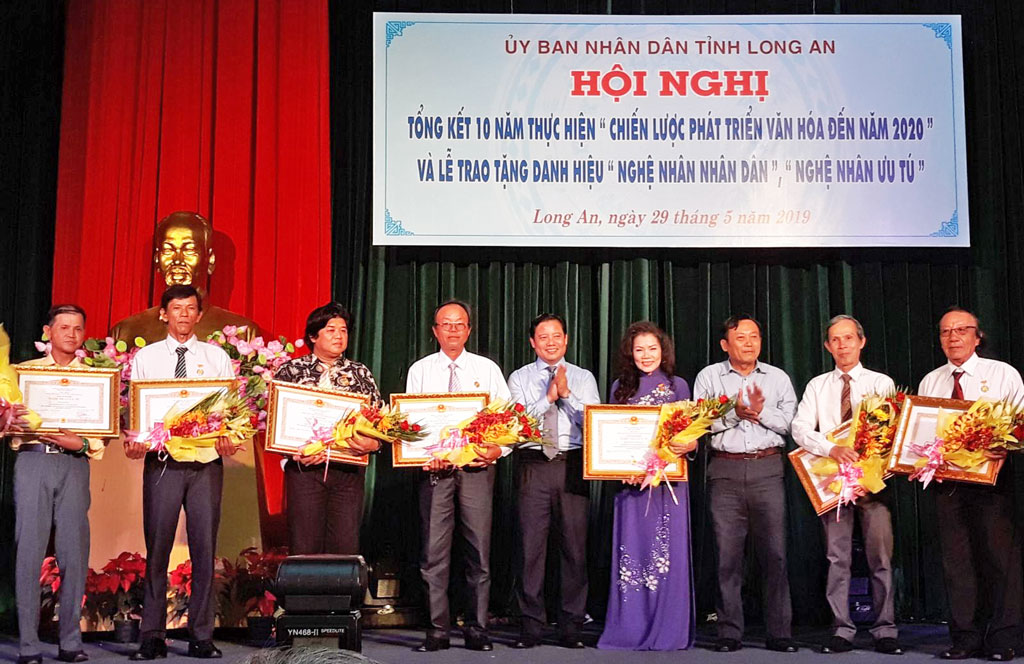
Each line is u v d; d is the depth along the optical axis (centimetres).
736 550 430
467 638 429
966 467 397
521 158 543
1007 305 555
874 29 549
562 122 545
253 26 555
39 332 542
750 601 536
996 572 406
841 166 544
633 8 565
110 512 462
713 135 545
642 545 435
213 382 406
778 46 549
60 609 402
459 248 559
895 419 413
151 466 405
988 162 558
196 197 544
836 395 437
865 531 427
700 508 542
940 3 565
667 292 559
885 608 421
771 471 429
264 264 538
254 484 477
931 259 561
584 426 426
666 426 418
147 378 420
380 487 542
